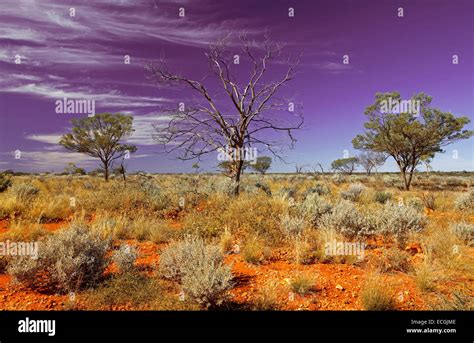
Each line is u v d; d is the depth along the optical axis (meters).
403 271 5.79
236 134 13.16
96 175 38.81
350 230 7.54
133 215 10.01
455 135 23.23
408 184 24.45
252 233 7.75
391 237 7.46
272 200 10.83
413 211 7.65
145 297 4.68
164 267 5.43
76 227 6.05
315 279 5.29
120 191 12.59
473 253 6.59
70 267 4.92
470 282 5.29
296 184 21.08
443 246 6.62
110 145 26.38
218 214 9.40
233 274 5.70
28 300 4.60
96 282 5.21
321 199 10.01
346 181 30.44
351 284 5.23
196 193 12.53
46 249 5.30
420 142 23.53
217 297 4.41
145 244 7.57
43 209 9.86
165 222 9.32
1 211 9.61
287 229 7.70
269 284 5.21
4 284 5.11
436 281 5.27
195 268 4.84
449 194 18.20
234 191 12.78
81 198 12.07
